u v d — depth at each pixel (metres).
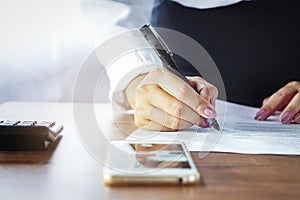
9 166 0.35
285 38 1.01
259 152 0.42
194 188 0.30
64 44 1.12
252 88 1.00
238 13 1.02
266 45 1.01
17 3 1.10
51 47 1.12
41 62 1.11
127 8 0.94
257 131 0.54
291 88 0.70
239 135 0.51
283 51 1.00
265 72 1.01
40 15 1.12
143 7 1.00
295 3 1.01
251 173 0.34
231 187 0.30
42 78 1.11
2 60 1.09
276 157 0.40
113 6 0.93
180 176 0.30
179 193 0.29
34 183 0.31
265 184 0.31
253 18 1.02
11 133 0.40
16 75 1.10
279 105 0.67
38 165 0.36
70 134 0.49
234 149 0.43
